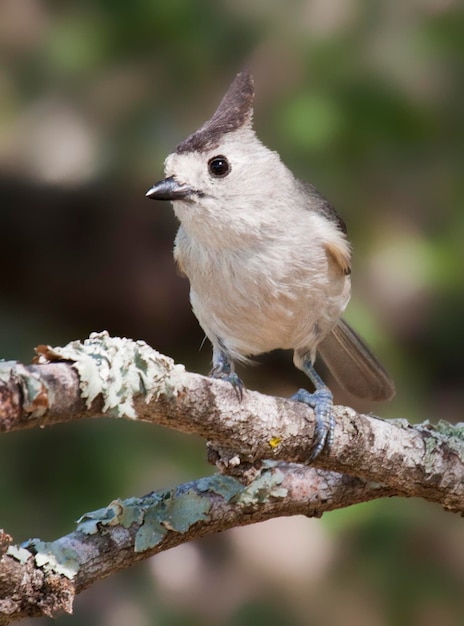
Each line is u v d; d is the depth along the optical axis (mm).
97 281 11172
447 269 10094
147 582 9297
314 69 10203
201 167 7211
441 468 6359
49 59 10633
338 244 7500
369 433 6133
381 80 10102
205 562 9539
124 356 4965
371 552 9078
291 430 5812
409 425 6480
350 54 10219
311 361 8078
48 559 5250
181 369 5188
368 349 9227
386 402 10062
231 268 7355
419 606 8875
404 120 10141
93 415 4855
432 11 10320
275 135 10172
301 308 7598
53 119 10695
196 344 11211
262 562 9453
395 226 10438
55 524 8617
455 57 10438
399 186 10578
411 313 10625
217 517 5836
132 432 9180
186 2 10359
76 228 11281
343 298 7891
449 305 10734
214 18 10414
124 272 11250
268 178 7328
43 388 4543
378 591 9000
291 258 7344
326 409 6016
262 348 7949
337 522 8719
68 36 10578
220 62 10586
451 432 6613
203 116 10492
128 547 5555
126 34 10477
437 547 9039
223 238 7277
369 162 10516
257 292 7395
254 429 5594
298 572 9344
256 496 5922
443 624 8789
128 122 10586
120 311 11227
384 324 10383
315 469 6203
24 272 11133
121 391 4895
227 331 7797
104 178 10750
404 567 8977
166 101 10602
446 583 8891
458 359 11016
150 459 9062
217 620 9117
